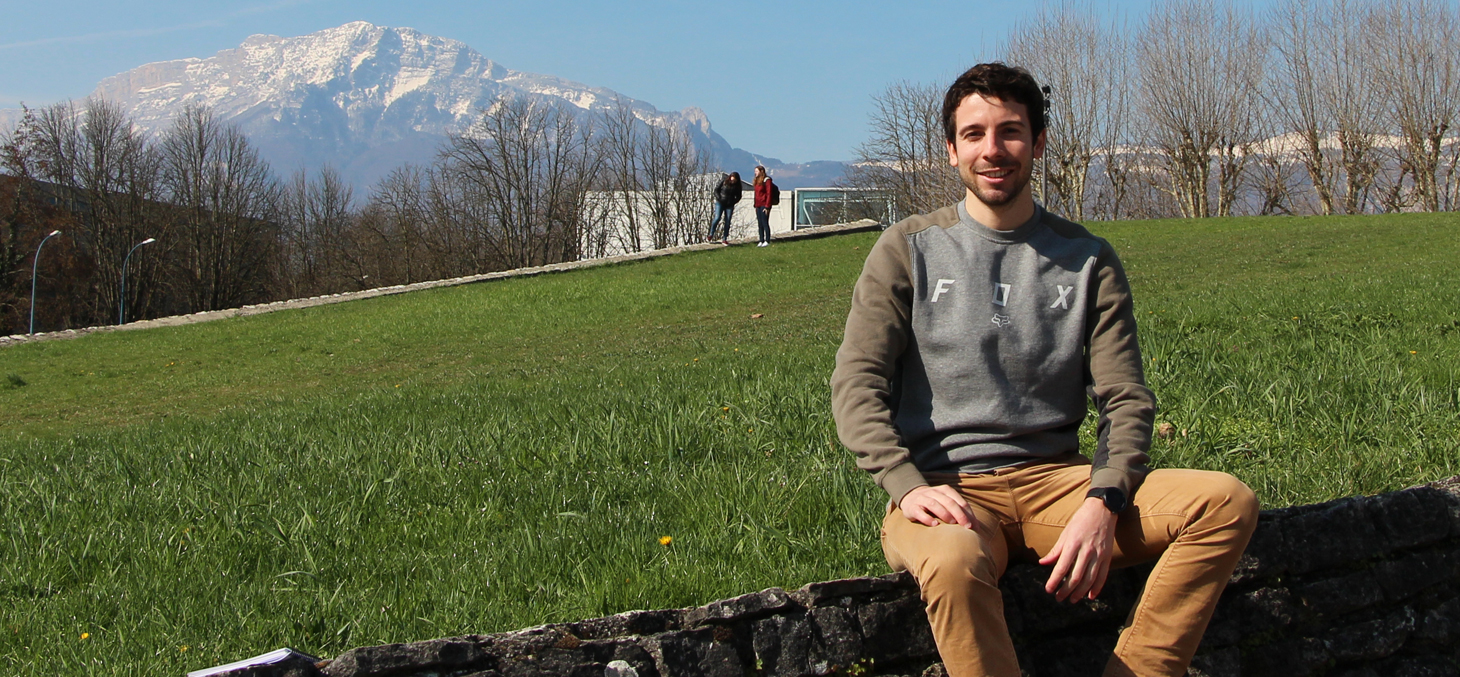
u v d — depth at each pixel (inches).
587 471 196.1
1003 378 96.3
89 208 2241.6
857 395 94.3
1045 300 96.1
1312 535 106.2
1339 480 161.9
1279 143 1806.1
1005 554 94.8
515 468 202.4
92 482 231.0
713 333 621.9
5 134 2080.5
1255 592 102.8
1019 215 97.3
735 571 134.1
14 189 2027.6
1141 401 93.7
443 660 78.7
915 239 98.7
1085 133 1784.0
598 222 2596.0
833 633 90.0
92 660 122.7
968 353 95.7
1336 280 559.5
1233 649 100.7
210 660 120.6
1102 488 88.2
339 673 76.4
